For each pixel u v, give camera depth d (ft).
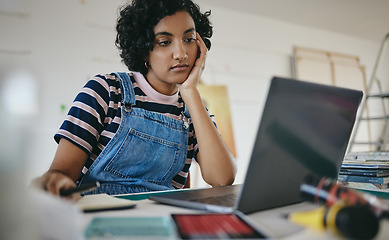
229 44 14.62
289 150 1.89
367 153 3.83
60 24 11.04
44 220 1.14
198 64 3.65
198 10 4.13
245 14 15.08
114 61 11.83
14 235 0.99
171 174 3.76
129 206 2.04
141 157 3.46
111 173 3.36
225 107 13.74
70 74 11.06
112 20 11.89
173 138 3.66
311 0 13.56
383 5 14.07
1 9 10.28
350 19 15.74
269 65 15.62
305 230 1.46
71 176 3.01
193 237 1.27
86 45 11.41
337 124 2.14
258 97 15.12
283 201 2.03
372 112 18.83
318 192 1.63
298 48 16.33
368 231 1.29
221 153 3.38
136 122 3.46
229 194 2.38
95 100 3.39
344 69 17.67
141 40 3.53
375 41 19.01
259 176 1.81
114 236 1.25
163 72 3.56
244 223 1.48
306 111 1.89
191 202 2.04
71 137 3.13
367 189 3.19
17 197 0.98
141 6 3.46
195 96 3.56
